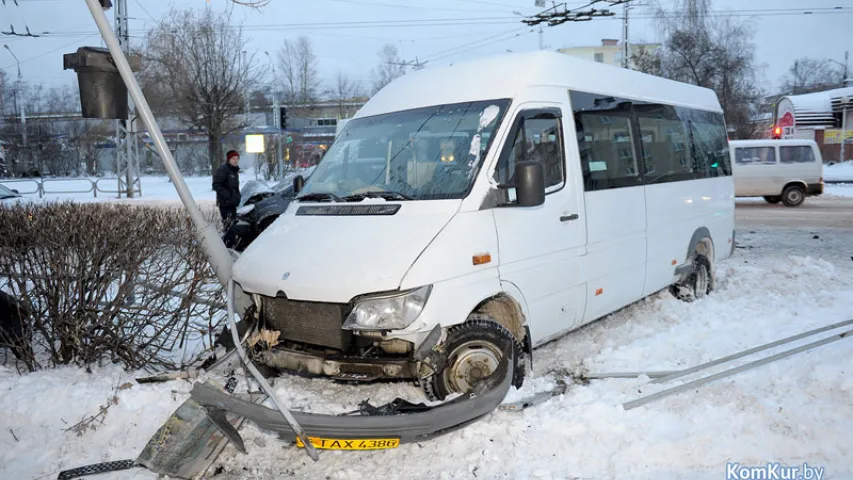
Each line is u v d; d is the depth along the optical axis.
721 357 5.77
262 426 4.09
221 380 5.02
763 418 4.37
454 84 5.77
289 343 4.68
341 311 4.39
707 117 8.95
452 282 4.46
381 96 6.25
